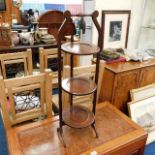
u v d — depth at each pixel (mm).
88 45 1196
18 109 1534
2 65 1953
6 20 3125
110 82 1931
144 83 2156
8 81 1288
